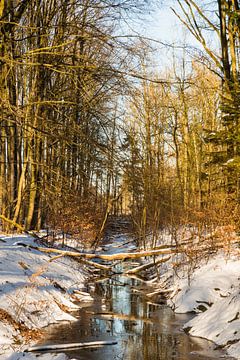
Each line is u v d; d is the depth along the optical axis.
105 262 20.33
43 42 13.88
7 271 10.13
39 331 8.69
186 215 17.59
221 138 12.70
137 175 9.86
